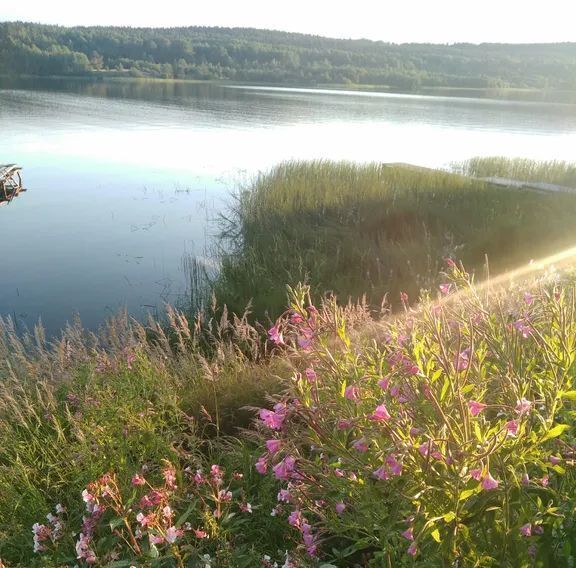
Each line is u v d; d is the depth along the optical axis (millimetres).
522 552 1920
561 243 10242
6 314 10586
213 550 2908
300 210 14617
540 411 2387
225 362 5316
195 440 4000
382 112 67812
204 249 14102
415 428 2076
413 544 1878
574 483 2111
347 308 4953
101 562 2777
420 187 16703
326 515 2643
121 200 20188
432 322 2570
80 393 4805
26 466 4035
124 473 3527
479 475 1831
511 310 2723
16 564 3238
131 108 61188
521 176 20750
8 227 16688
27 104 60438
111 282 12062
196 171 26281
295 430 2381
